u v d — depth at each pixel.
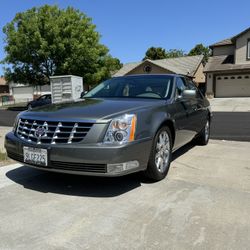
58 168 3.80
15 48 27.48
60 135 3.81
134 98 4.98
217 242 2.84
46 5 27.98
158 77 5.58
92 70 29.14
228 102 24.00
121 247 2.78
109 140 3.68
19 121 4.37
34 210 3.55
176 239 2.90
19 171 5.02
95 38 29.58
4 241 2.90
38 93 52.09
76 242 2.86
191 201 3.77
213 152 6.48
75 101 4.94
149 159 4.20
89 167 3.68
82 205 3.68
